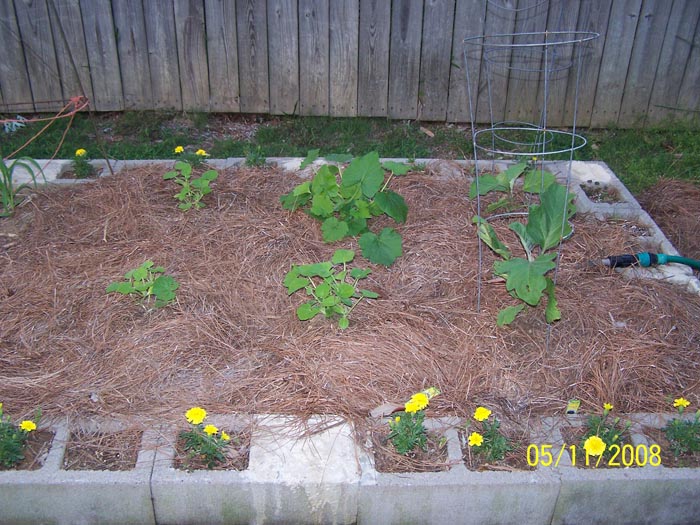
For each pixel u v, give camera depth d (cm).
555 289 352
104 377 298
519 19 532
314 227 398
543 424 283
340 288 323
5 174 407
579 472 262
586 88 559
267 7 530
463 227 403
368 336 320
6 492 255
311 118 571
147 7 532
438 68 551
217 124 577
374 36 540
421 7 529
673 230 434
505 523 269
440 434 277
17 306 338
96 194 425
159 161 476
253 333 322
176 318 328
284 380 297
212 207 415
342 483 257
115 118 579
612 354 315
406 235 395
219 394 290
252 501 262
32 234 393
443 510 264
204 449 261
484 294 349
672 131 562
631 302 348
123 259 369
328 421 280
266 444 270
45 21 534
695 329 334
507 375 305
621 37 539
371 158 397
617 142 552
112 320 327
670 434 276
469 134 564
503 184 418
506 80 555
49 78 555
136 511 262
